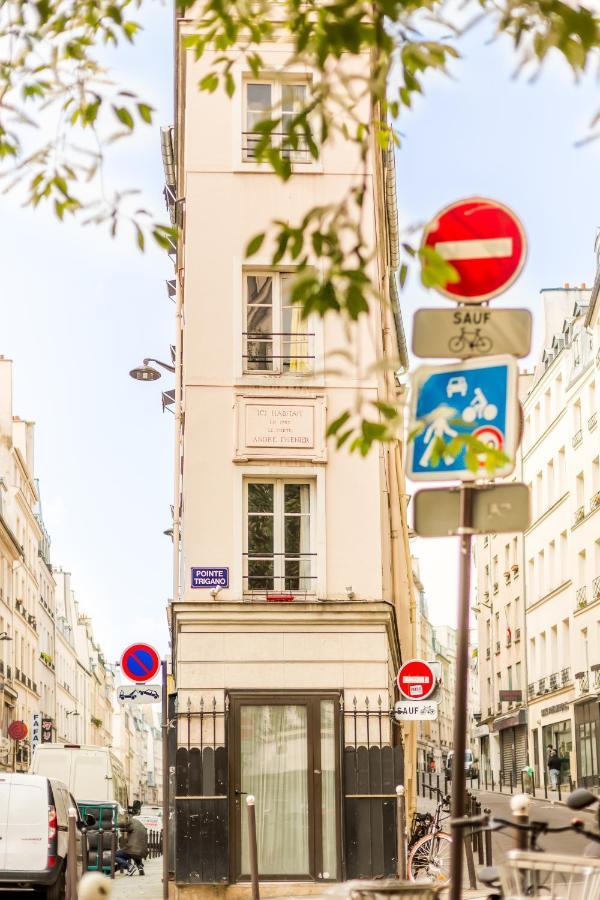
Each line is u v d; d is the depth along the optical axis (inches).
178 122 916.0
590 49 241.1
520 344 240.5
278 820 710.5
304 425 750.5
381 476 792.9
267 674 721.6
